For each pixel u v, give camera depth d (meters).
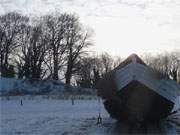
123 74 29.94
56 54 90.25
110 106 30.59
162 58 110.88
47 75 89.50
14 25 91.69
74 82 90.56
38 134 26.00
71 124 30.78
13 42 90.75
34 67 88.69
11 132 26.94
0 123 31.88
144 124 29.47
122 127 28.36
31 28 91.75
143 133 25.64
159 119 30.45
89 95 68.81
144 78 29.17
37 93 73.25
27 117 36.72
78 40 92.69
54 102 56.91
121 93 29.33
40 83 79.75
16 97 61.38
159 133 25.64
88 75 91.38
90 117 36.03
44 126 29.80
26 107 50.03
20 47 90.69
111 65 108.81
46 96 63.16
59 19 92.88
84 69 91.31
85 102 57.56
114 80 30.34
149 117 29.58
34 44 89.69
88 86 89.31
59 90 78.56
